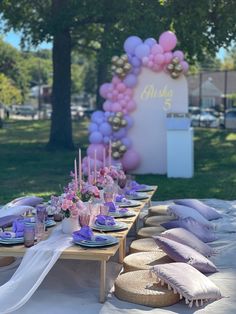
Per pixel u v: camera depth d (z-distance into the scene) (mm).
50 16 11930
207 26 11250
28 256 2943
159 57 8062
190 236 3766
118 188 4480
